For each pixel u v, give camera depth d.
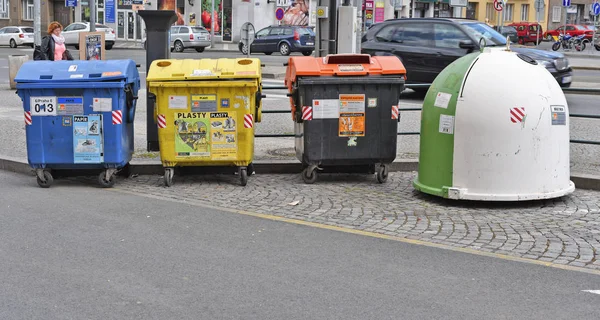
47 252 6.16
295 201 8.14
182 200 8.22
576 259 6.04
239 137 8.80
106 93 8.60
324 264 5.90
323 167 9.24
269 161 9.90
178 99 8.71
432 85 8.36
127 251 6.21
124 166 9.40
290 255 6.14
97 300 5.07
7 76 24.62
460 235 6.78
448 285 5.41
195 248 6.32
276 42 38.53
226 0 49.03
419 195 8.48
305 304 5.00
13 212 7.55
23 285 5.36
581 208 7.81
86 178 9.53
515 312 4.88
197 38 41.94
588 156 10.47
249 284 5.41
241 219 7.36
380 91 8.84
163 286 5.35
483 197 7.73
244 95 8.70
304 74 8.72
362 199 8.29
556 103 7.86
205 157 8.81
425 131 8.26
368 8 29.70
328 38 12.49
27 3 56.97
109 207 7.83
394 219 7.38
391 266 5.86
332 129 8.86
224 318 4.75
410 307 4.96
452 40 17.38
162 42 10.36
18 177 9.59
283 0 43.44
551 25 66.00
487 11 62.03
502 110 7.66
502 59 7.93
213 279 5.51
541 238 6.66
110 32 43.84
